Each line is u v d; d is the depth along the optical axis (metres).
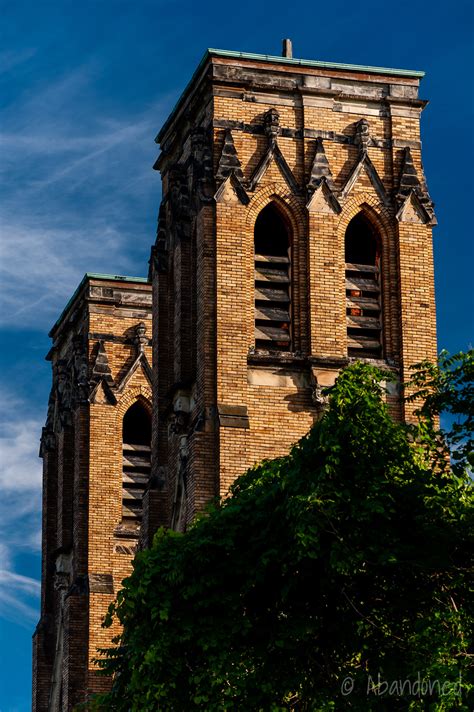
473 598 52.97
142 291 96.75
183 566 55.00
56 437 99.50
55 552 94.69
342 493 52.34
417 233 79.00
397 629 53.12
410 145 79.81
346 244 80.00
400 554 52.09
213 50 78.12
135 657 54.97
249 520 55.59
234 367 75.31
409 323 78.00
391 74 80.06
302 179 78.31
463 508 53.25
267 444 74.69
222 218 76.81
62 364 99.56
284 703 55.22
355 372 54.91
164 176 83.94
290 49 81.56
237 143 77.94
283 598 52.78
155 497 79.25
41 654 95.94
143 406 95.81
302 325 76.81
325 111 79.19
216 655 54.00
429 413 55.72
